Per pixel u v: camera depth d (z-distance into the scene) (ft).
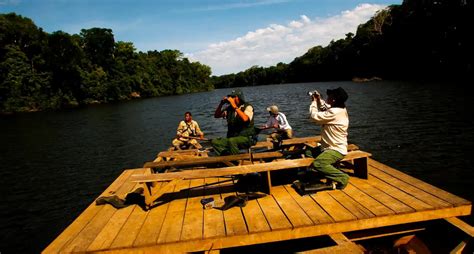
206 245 11.89
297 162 15.56
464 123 49.39
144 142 59.88
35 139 71.67
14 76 174.29
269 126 29.68
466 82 133.90
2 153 57.31
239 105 18.51
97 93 225.76
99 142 63.05
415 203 13.34
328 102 15.80
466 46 162.40
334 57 329.93
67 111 161.38
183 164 17.25
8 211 29.73
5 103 168.86
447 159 32.86
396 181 16.11
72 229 13.24
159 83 310.45
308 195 15.14
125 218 14.11
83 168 43.60
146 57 344.08
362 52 271.69
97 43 253.65
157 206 15.30
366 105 81.76
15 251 22.54
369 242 15.70
